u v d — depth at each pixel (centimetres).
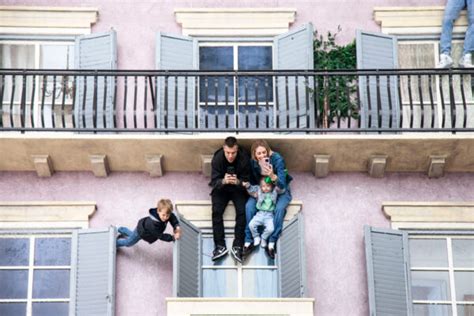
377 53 2452
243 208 2323
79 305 2278
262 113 2450
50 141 2338
